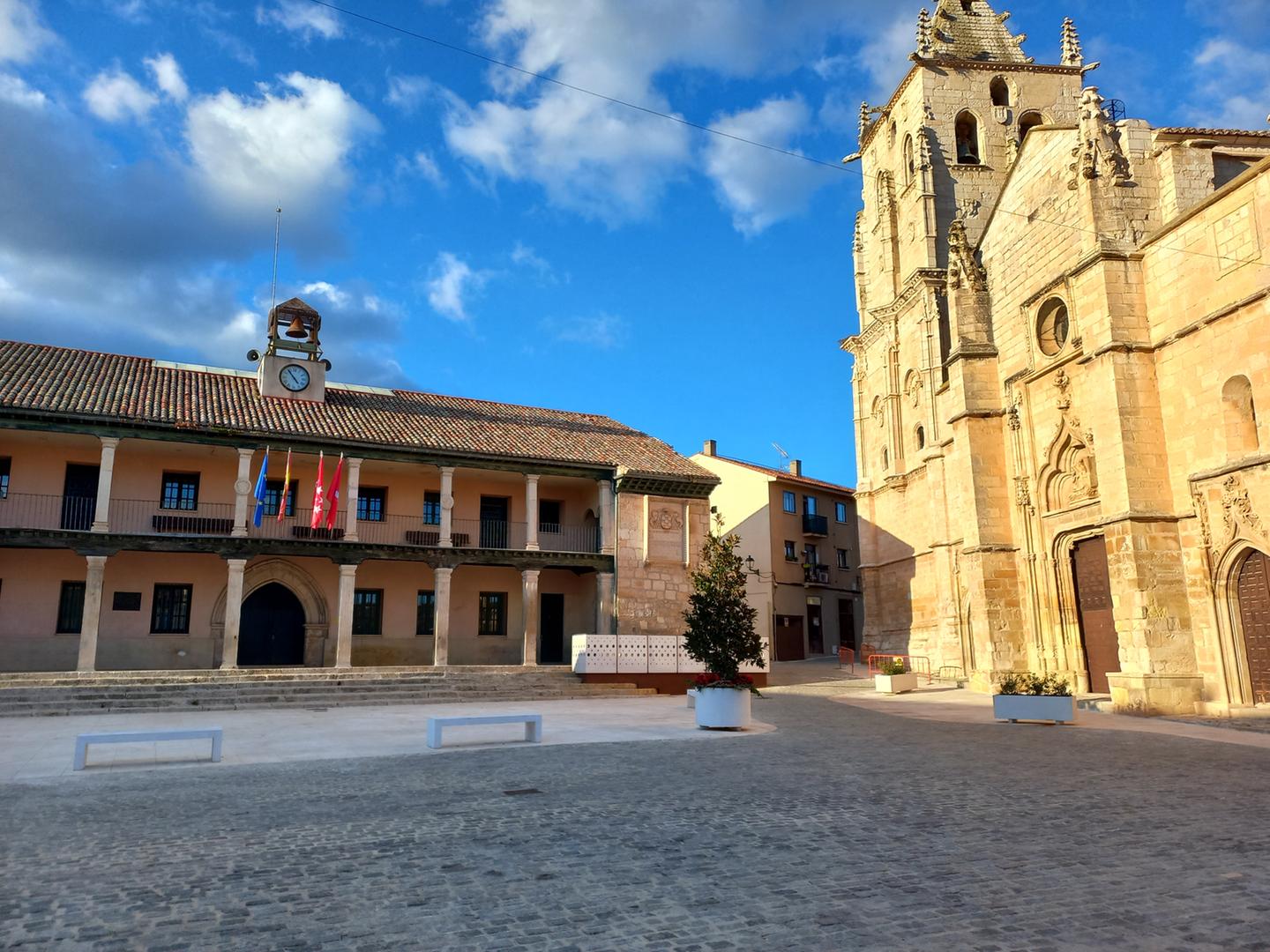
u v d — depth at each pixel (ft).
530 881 20.95
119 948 16.53
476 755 44.96
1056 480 87.20
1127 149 77.36
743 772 38.24
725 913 18.48
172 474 100.83
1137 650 68.74
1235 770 38.70
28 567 92.12
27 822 28.30
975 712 70.49
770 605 152.97
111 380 98.89
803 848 24.09
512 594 115.85
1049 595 87.15
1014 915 18.30
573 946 16.62
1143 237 75.15
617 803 30.89
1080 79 138.92
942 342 122.93
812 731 56.44
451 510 110.32
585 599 117.19
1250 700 64.34
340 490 107.55
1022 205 93.61
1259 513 62.54
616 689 93.91
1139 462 71.05
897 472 133.08
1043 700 60.85
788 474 174.70
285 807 30.66
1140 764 40.68
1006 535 93.35
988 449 95.66
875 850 23.88
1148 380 72.59
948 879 21.02
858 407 148.56
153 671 85.97
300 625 104.78
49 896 19.92
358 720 64.59
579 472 111.14
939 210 130.31
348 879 21.20
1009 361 95.25
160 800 32.14
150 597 96.99
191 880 21.15
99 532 86.63
